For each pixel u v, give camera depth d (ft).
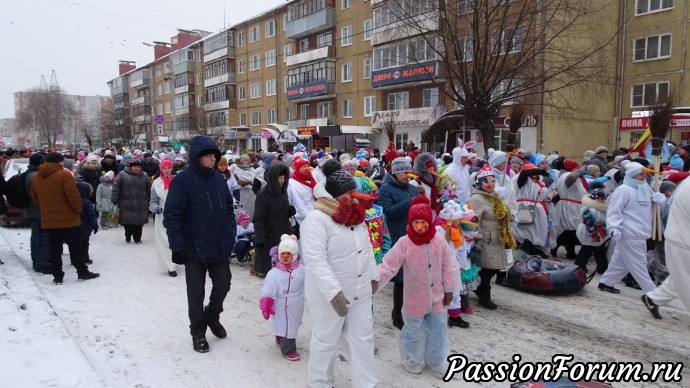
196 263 15.07
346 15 115.03
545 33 52.37
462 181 22.41
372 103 110.11
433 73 89.15
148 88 233.96
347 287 11.53
